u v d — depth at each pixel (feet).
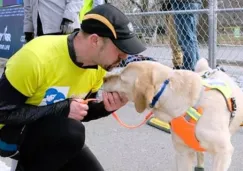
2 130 7.66
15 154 7.88
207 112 8.44
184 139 8.67
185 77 8.55
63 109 7.35
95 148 12.57
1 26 27.71
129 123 14.76
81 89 7.84
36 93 7.34
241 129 13.46
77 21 13.84
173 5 17.74
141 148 12.46
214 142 8.39
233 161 11.32
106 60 7.09
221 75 9.78
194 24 17.51
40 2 14.20
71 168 8.23
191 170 9.16
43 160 7.88
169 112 8.55
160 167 11.17
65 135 7.68
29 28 15.57
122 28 6.83
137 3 23.97
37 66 7.02
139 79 8.32
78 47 7.15
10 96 7.09
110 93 8.39
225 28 24.70
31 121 7.29
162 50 21.03
